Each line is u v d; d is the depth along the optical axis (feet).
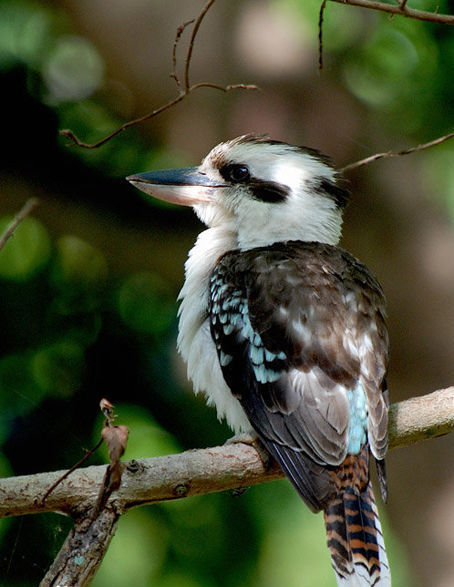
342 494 23.38
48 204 43.50
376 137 42.78
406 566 42.29
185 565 35.70
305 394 24.23
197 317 27.94
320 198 30.12
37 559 32.30
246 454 23.76
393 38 40.91
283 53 41.32
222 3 41.16
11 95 43.14
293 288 25.85
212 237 30.19
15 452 36.81
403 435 24.91
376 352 25.23
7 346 39.63
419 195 43.42
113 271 43.55
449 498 43.37
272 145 30.81
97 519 21.62
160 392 38.86
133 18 41.04
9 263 40.98
